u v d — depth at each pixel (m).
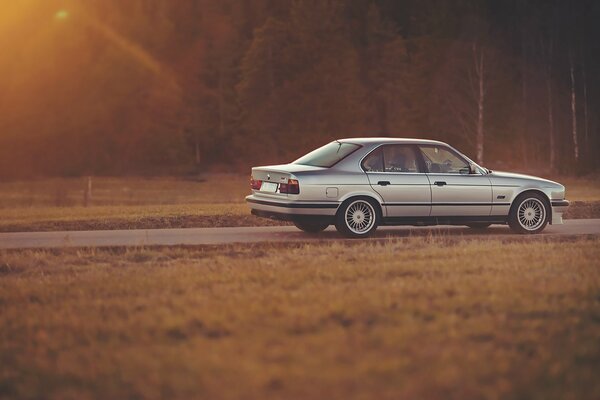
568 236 17.98
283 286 11.11
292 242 16.69
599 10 79.00
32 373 7.45
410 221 17.78
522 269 12.34
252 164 84.69
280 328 8.71
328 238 17.67
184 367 7.44
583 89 77.94
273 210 17.41
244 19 96.00
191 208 26.11
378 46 86.50
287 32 85.62
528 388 6.76
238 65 90.75
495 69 75.19
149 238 17.73
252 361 7.55
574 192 41.06
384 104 86.69
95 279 12.02
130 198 48.47
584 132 77.81
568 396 6.57
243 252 15.27
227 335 8.59
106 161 87.06
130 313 9.63
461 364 7.37
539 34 79.62
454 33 87.69
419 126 83.06
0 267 13.91
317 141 82.12
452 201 17.97
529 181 18.66
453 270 12.30
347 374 7.16
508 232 19.31
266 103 82.69
